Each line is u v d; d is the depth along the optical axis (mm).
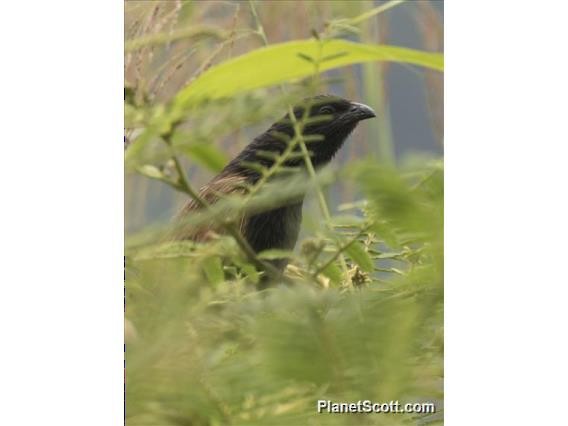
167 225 3221
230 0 6992
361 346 2465
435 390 2748
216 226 4234
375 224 3764
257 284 4176
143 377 2547
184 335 2600
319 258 4844
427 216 2674
